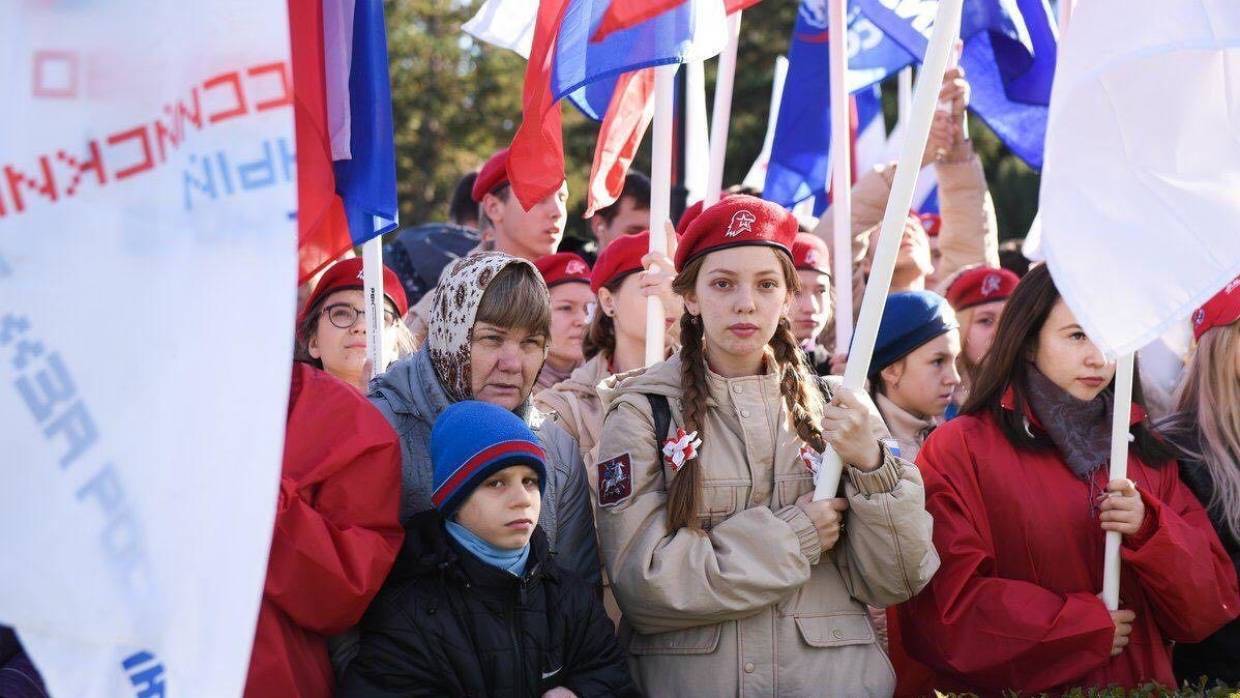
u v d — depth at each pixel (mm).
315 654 3574
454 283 3975
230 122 2631
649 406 3982
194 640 2518
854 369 3787
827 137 6930
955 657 4180
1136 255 3645
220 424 2566
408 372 4059
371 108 3664
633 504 3881
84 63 2619
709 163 5488
